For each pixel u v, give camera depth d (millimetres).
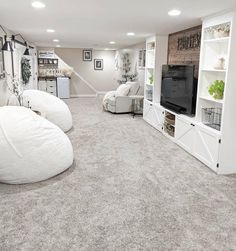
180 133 4504
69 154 3408
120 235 2170
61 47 10719
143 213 2492
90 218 2398
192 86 4258
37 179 3053
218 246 2061
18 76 6727
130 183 3113
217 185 3105
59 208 2551
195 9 3197
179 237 2156
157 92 6074
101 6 3135
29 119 3096
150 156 4047
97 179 3197
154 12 3416
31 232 2189
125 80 9750
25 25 4699
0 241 2074
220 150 3367
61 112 5273
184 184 3115
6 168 2867
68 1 2918
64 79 10617
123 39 6922
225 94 3227
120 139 4930
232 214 2500
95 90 11695
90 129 5625
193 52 4816
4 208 2531
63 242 2076
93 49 11211
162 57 5953
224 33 3404
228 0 2758
